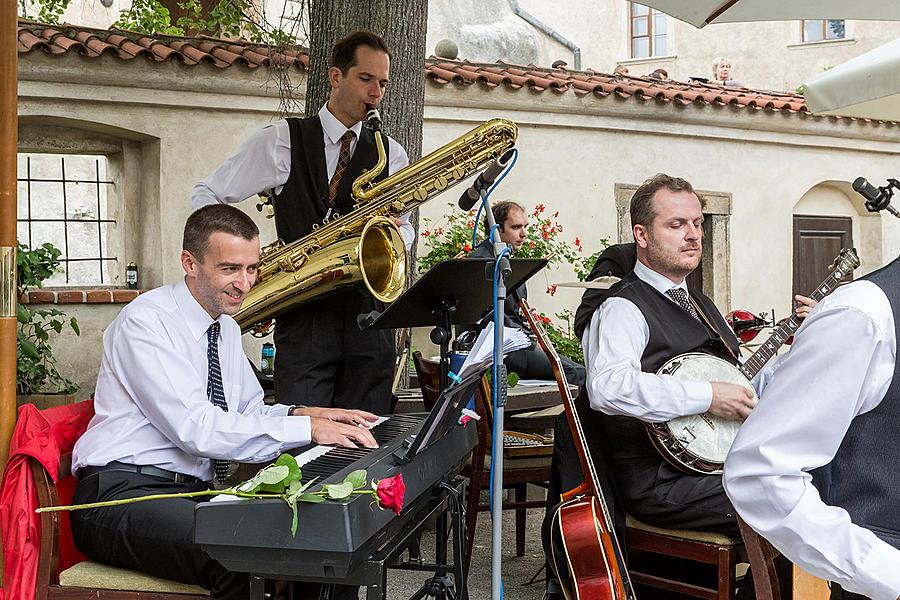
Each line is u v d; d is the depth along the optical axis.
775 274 9.81
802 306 3.48
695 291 3.51
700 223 3.33
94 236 7.55
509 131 4.00
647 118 8.85
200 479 2.98
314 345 3.79
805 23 18.94
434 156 3.95
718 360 3.23
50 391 6.66
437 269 2.77
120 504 2.67
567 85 8.34
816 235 10.28
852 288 1.69
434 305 2.97
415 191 3.92
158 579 2.69
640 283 3.34
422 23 5.00
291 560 2.17
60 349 6.73
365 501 2.20
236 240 2.97
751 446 1.67
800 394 1.65
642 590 3.52
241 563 2.21
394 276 3.66
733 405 3.08
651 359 3.24
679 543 3.14
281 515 2.15
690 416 3.11
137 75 6.68
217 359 3.08
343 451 2.66
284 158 3.86
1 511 2.66
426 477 2.59
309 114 5.04
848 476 1.75
